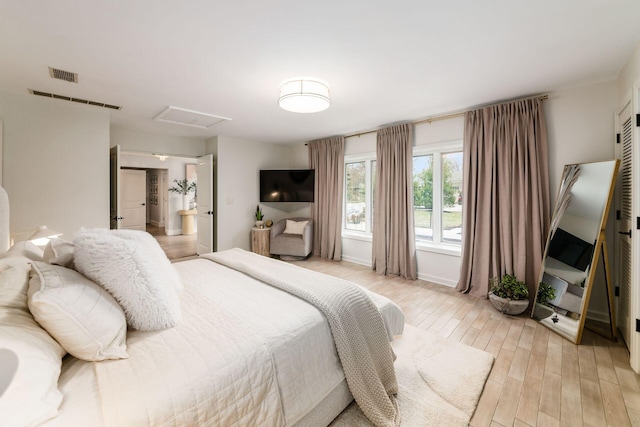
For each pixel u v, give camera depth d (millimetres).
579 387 1710
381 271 4184
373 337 1530
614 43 1932
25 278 1111
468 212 3340
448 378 1773
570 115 2719
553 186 2812
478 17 1650
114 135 4254
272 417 1053
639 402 1584
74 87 2705
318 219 5320
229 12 1597
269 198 5445
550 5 1546
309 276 1850
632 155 1979
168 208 7852
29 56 2109
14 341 740
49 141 3129
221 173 5016
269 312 1364
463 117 3463
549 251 2656
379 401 1405
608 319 2557
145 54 2080
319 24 1716
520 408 1548
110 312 1021
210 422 897
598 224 2295
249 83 2607
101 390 839
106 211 3516
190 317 1311
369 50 2021
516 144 2949
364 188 4859
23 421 658
